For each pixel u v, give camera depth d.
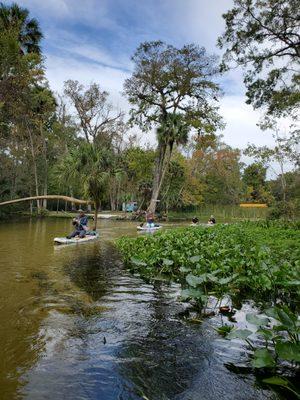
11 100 23.59
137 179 46.56
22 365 4.24
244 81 21.69
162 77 33.09
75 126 47.03
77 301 6.82
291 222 21.91
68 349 4.69
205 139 35.91
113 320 5.81
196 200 54.62
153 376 4.02
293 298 7.12
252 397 3.62
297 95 20.38
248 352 4.65
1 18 23.47
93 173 19.70
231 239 13.20
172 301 6.94
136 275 9.21
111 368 4.20
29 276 8.86
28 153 39.84
